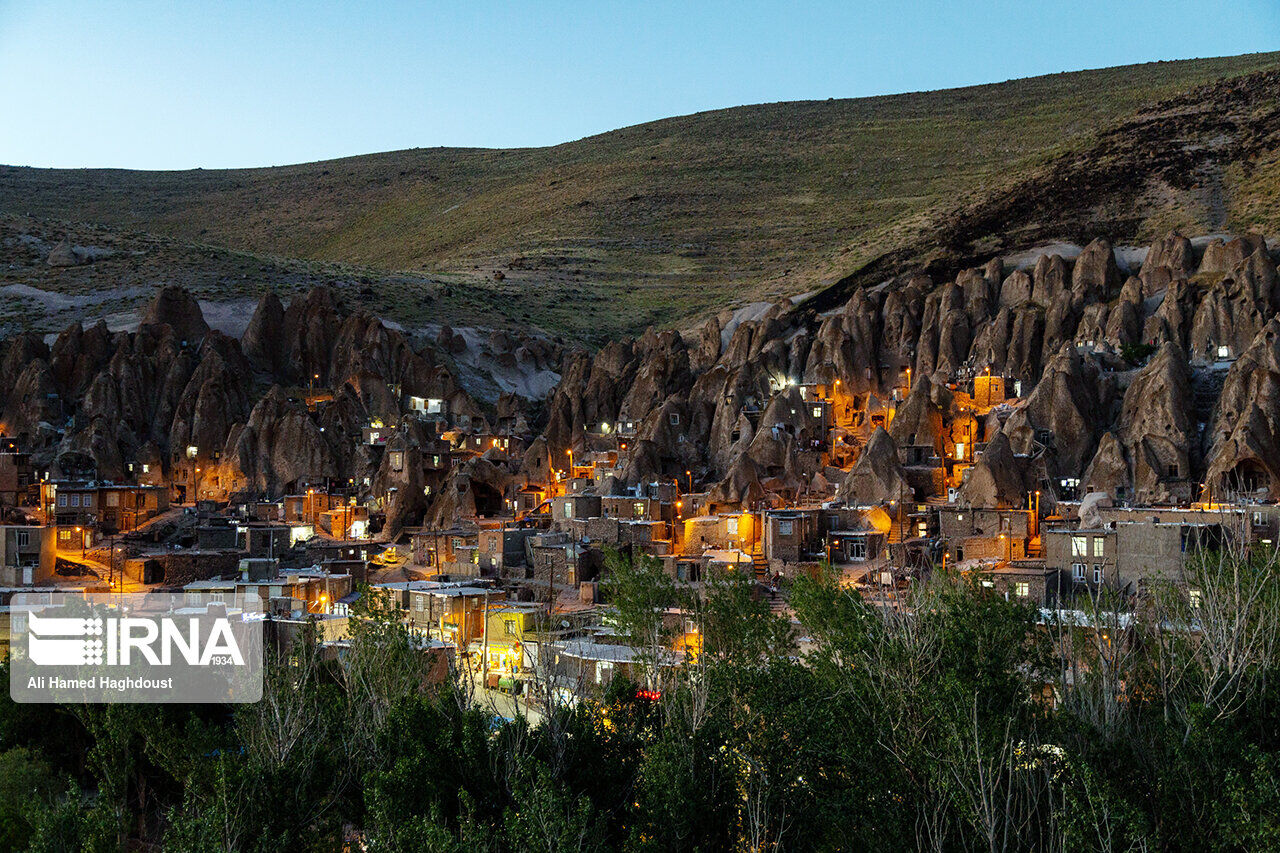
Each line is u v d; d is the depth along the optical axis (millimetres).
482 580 106312
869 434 141875
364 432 157875
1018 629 57312
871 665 54750
